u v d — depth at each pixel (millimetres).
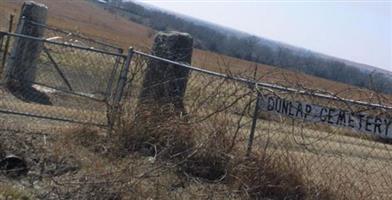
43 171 6320
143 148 7520
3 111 8094
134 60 8367
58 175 6281
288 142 7215
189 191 6602
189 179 6902
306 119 7180
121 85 8102
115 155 7266
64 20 63844
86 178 6105
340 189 7012
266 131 7340
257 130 7352
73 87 11930
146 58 8266
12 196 5543
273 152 7129
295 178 7027
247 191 6785
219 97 7445
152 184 6449
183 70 8305
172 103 7742
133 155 7309
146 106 7770
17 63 11438
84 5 122625
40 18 12289
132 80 8148
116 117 7797
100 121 8469
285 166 7051
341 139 8102
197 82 7801
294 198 6922
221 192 6758
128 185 6059
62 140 7348
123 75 8125
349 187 7035
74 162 6645
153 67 8289
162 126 7547
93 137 7688
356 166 8031
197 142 7438
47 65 12648
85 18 83500
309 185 7020
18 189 5750
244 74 7559
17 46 11555
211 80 7590
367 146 8414
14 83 11125
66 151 6934
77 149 7184
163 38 9383
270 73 7551
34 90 11312
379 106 6812
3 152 6465
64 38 15242
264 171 7008
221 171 7238
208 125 7441
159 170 6719
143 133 7594
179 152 7312
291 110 7203
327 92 7086
